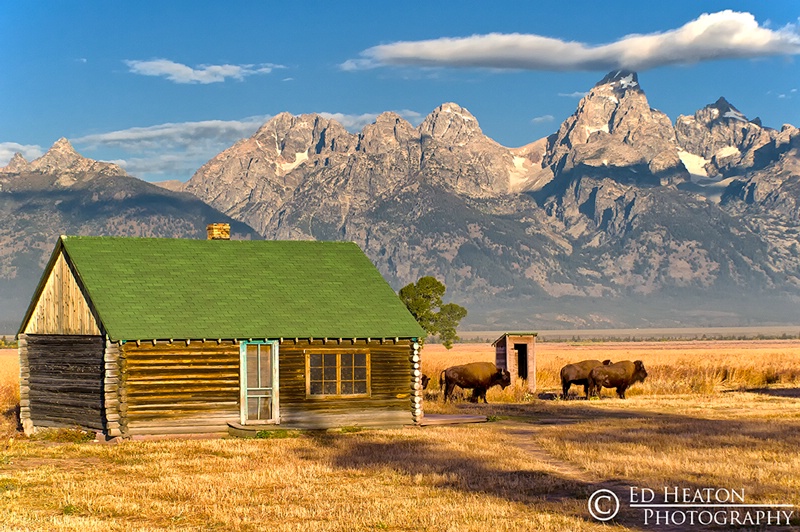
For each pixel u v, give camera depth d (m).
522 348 56.28
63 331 35.16
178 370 33.06
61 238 35.72
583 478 22.88
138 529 17.52
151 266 36.00
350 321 35.75
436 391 52.16
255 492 21.27
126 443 30.38
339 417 35.09
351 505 19.69
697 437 29.58
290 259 38.91
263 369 34.22
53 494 21.06
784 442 28.20
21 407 36.19
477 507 19.33
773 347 195.50
